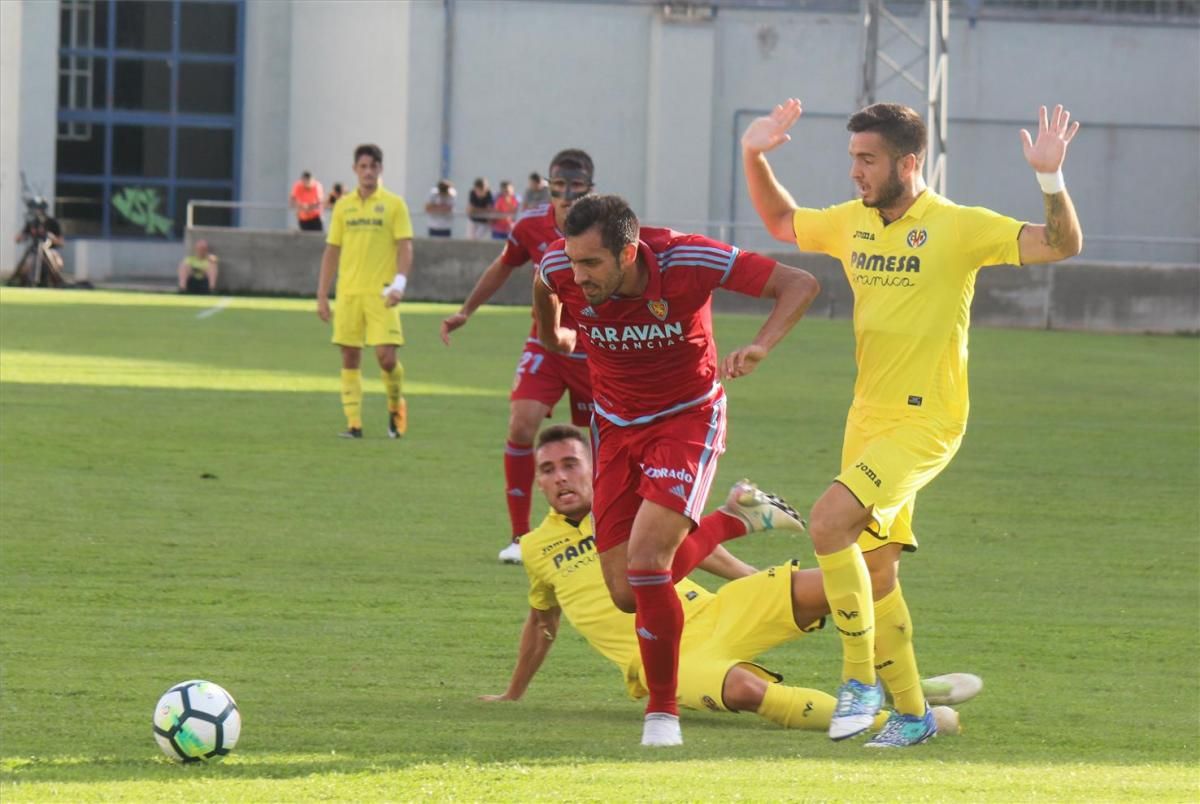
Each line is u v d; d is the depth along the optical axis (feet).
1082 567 79.87
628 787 37.45
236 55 378.32
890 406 50.34
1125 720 52.06
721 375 47.80
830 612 50.93
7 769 39.93
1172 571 79.36
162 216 378.32
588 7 343.05
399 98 340.39
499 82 342.23
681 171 343.67
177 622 62.59
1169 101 352.69
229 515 86.12
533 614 54.39
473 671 57.72
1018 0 348.79
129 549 76.18
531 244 79.15
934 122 282.15
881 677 49.65
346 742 44.78
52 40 349.82
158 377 149.28
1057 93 351.05
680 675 51.98
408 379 157.07
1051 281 260.42
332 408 132.87
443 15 338.34
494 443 116.78
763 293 48.32
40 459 101.35
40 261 307.17
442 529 85.10
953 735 49.83
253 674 55.21
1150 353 216.95
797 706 50.93
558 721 50.16
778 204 55.72
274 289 290.15
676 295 47.93
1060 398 159.84
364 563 75.66
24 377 143.84
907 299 50.01
